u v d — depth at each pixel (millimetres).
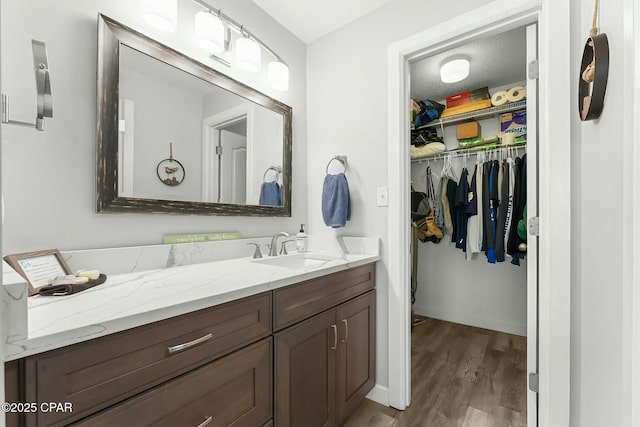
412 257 2686
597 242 908
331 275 1268
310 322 1137
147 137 1152
